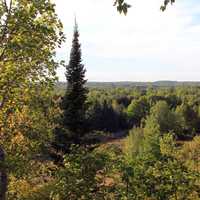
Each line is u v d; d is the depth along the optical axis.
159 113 114.62
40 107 18.91
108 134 118.81
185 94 189.75
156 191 15.61
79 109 38.09
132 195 15.43
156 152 17.02
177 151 22.97
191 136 118.06
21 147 19.95
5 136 19.45
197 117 122.62
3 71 16.84
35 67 17.73
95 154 15.66
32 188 21.97
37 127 20.02
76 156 15.73
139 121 141.00
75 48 39.03
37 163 21.08
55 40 17.66
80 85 38.62
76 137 36.69
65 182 15.40
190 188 15.77
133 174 15.60
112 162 15.69
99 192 15.53
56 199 15.63
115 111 141.12
